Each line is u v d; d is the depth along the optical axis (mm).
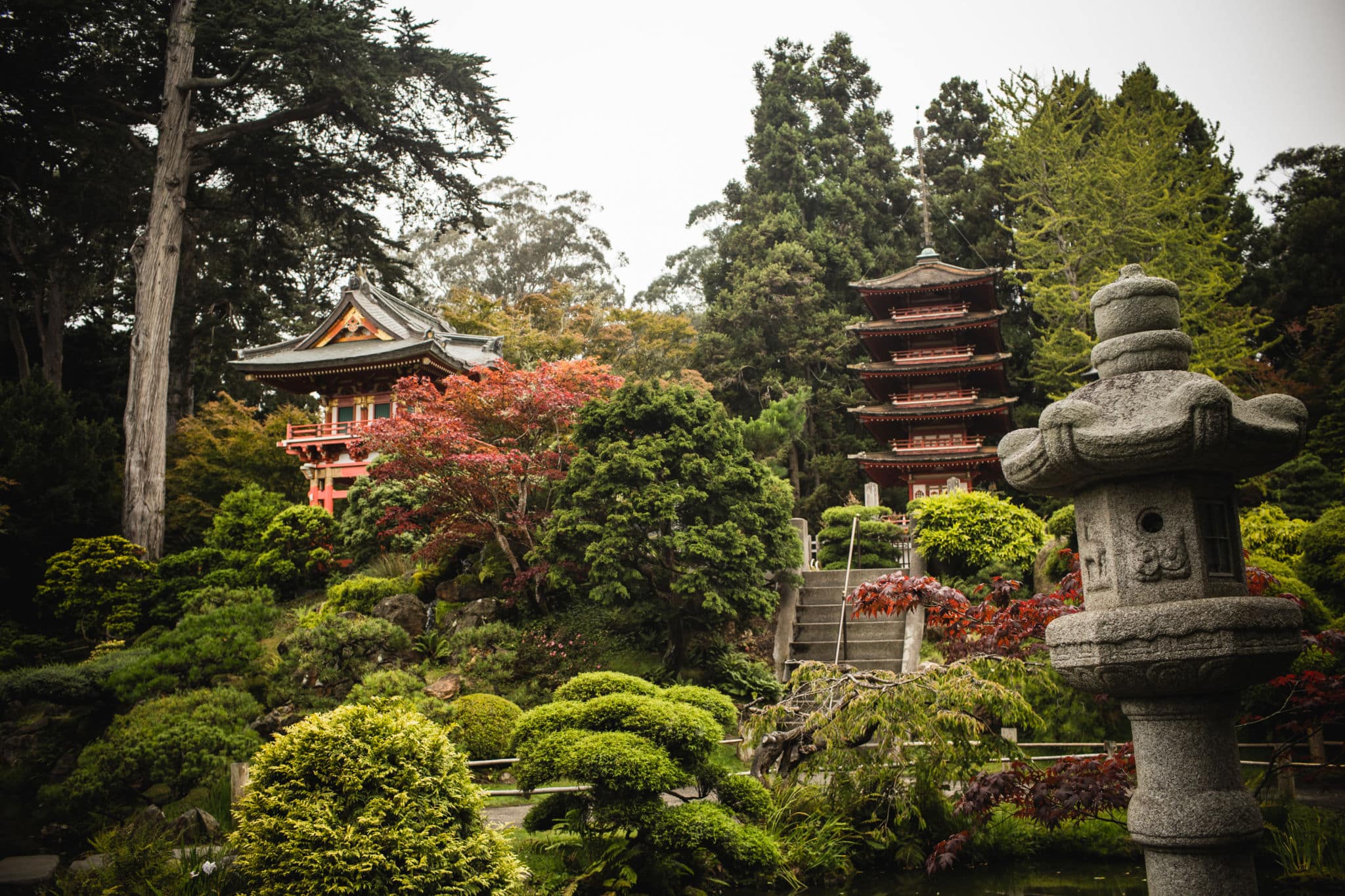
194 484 28109
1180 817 4852
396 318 28000
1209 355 27656
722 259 45344
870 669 15453
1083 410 5102
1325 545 14219
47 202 27016
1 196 26953
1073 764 7738
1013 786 7613
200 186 30312
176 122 25734
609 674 8641
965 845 8539
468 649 15516
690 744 7781
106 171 26641
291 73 24516
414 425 17516
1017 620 8398
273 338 36562
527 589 17406
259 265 30312
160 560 22438
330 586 20859
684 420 16062
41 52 23375
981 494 18656
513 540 18406
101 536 25000
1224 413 4723
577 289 48562
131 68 25828
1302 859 7609
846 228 42719
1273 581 7430
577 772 7113
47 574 20969
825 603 17719
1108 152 32031
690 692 8758
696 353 39906
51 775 14766
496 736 12383
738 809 8078
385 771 5691
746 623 16750
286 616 19297
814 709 9336
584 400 18141
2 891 7703
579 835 8539
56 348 30688
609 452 15461
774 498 16328
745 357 39344
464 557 19578
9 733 16016
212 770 11500
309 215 31047
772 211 41906
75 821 11305
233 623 15977
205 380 34594
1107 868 8352
